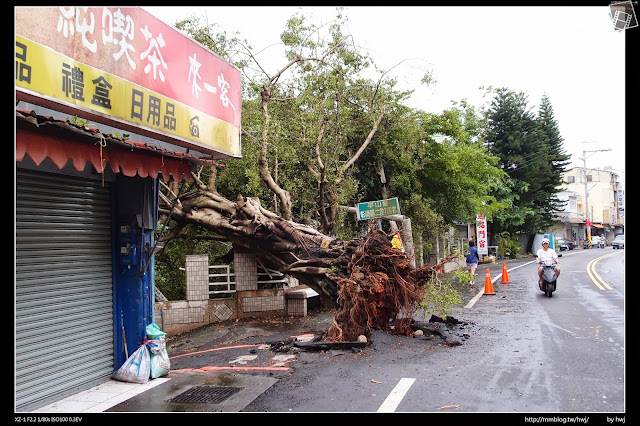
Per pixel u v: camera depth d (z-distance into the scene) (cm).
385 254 805
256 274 1144
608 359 643
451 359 668
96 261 610
